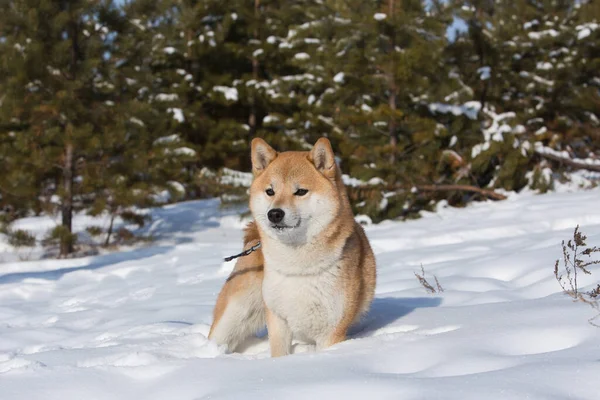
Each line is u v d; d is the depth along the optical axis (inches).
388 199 572.4
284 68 879.7
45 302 323.6
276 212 152.5
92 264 470.0
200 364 139.6
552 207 464.8
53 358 163.2
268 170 167.9
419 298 219.0
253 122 890.7
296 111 848.9
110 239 605.0
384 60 565.9
